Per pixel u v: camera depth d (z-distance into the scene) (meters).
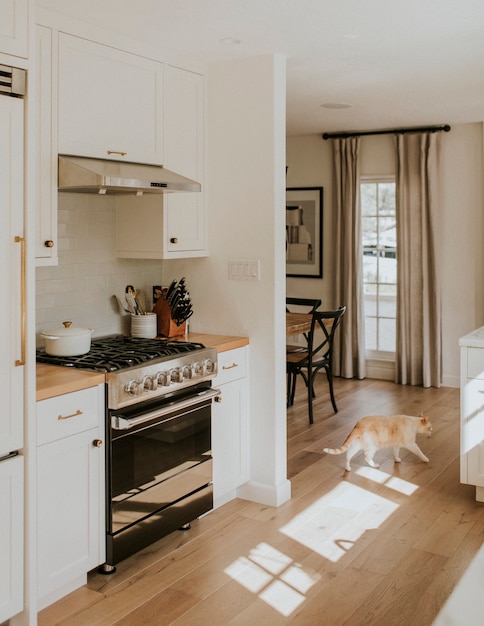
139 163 3.33
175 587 2.86
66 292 3.49
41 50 2.81
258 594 2.81
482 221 6.44
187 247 3.71
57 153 2.90
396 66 4.03
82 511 2.78
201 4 2.83
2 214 2.33
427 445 4.88
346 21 3.12
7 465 2.40
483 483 3.71
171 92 3.52
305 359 5.54
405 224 6.66
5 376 2.38
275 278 3.67
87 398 2.77
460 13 3.04
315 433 5.18
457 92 4.88
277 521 3.54
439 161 6.50
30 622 2.51
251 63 3.64
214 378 3.51
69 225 3.46
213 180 3.81
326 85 4.59
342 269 7.03
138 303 3.79
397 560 3.10
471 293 6.55
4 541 2.42
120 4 2.80
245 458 3.80
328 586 2.87
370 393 6.46
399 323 6.78
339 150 6.90
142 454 3.03
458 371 6.68
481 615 2.48
